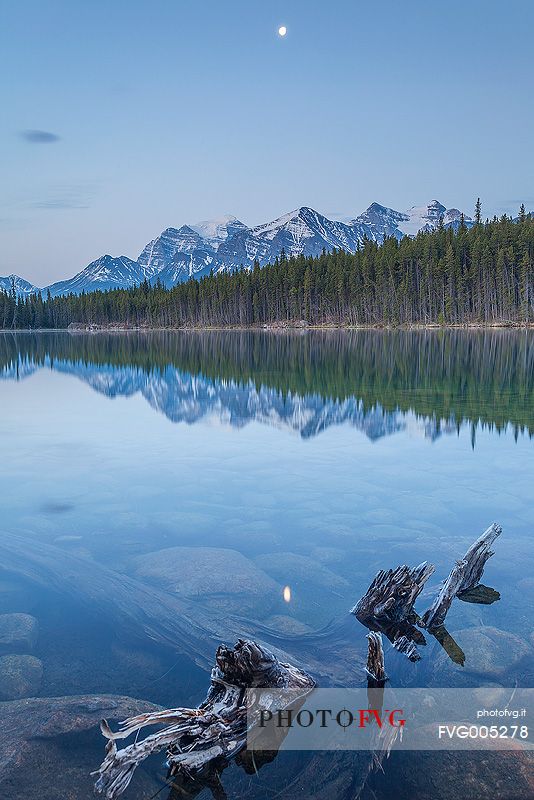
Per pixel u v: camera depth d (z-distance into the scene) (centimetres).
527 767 404
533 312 10700
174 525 885
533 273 10662
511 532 846
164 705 482
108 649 566
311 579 708
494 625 604
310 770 411
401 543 811
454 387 2575
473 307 11388
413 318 11894
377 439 1501
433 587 682
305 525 884
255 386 2720
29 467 1243
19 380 3191
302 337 8862
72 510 958
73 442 1510
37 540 823
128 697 482
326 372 3362
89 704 467
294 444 1456
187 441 1510
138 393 2552
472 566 679
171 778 409
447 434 1552
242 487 1083
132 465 1259
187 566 726
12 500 1009
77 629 600
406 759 418
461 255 11988
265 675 474
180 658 550
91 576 704
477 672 521
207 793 395
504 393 2359
